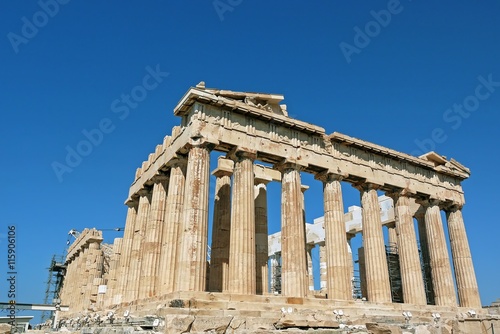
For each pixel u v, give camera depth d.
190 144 27.17
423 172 38.91
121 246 41.31
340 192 32.62
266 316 22.89
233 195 28.25
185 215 25.59
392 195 37.19
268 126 30.59
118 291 36.00
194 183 26.11
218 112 28.59
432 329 18.89
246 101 29.98
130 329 18.58
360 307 28.45
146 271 30.00
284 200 30.22
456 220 40.09
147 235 31.41
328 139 33.53
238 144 28.45
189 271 24.22
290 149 30.97
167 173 32.91
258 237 34.94
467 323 19.08
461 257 38.84
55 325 43.53
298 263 28.17
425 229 41.09
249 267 26.33
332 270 30.28
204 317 18.50
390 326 18.00
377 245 32.94
